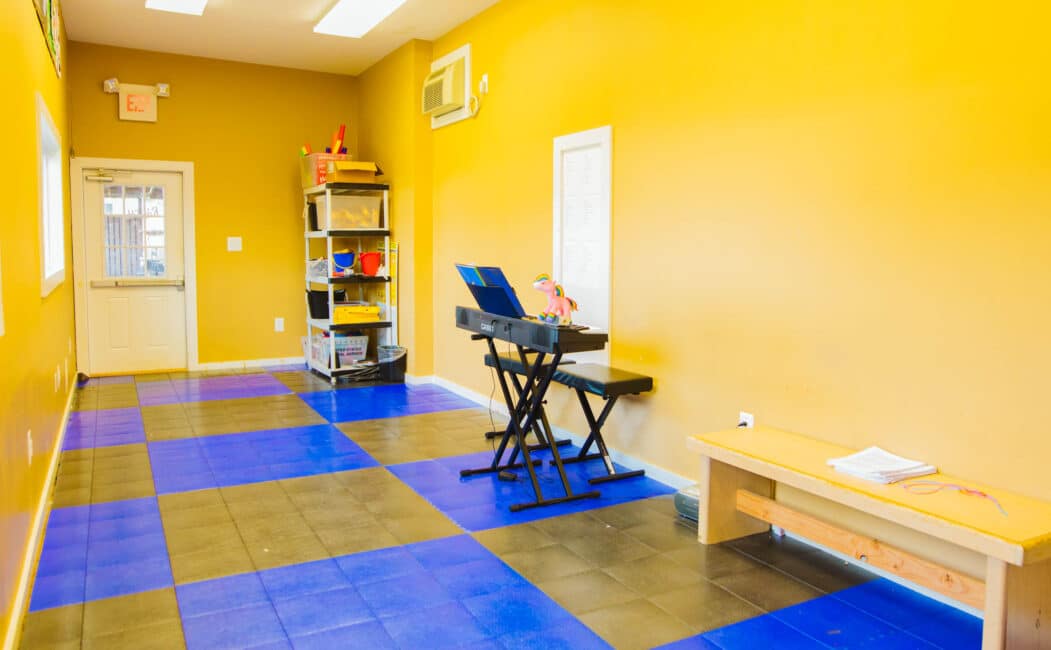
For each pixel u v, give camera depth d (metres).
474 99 5.68
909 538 2.76
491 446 4.68
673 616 2.56
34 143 3.45
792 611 2.61
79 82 6.64
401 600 2.66
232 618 2.52
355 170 6.69
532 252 5.07
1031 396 2.39
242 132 7.32
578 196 4.55
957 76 2.55
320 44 6.57
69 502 3.62
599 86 4.33
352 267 7.04
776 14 3.20
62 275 4.87
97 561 2.95
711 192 3.58
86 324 6.87
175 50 6.85
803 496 3.19
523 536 3.26
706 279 3.63
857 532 2.96
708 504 3.15
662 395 3.96
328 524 3.37
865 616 2.58
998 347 2.47
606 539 3.23
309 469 4.18
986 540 2.10
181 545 3.12
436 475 4.10
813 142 3.06
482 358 5.82
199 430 5.02
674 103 3.78
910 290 2.72
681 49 3.72
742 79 3.38
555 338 3.39
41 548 3.07
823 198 3.03
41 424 3.48
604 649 2.35
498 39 5.38
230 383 6.67
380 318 7.14
